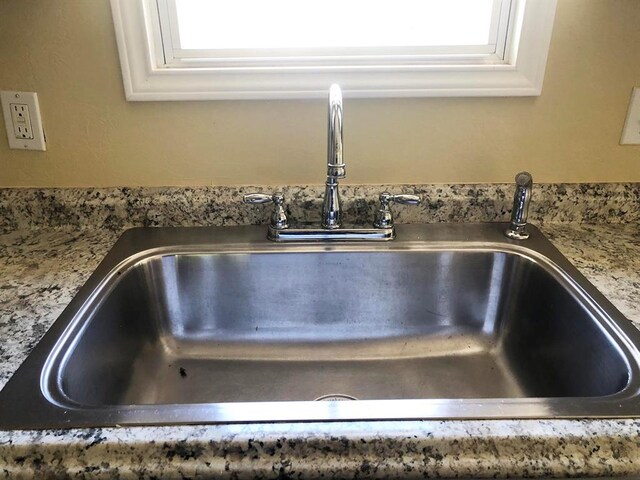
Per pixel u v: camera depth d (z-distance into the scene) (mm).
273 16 1039
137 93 997
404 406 601
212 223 1090
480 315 1054
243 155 1064
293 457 546
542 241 1024
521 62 994
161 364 1000
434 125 1048
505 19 1000
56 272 911
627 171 1095
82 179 1080
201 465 542
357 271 1030
